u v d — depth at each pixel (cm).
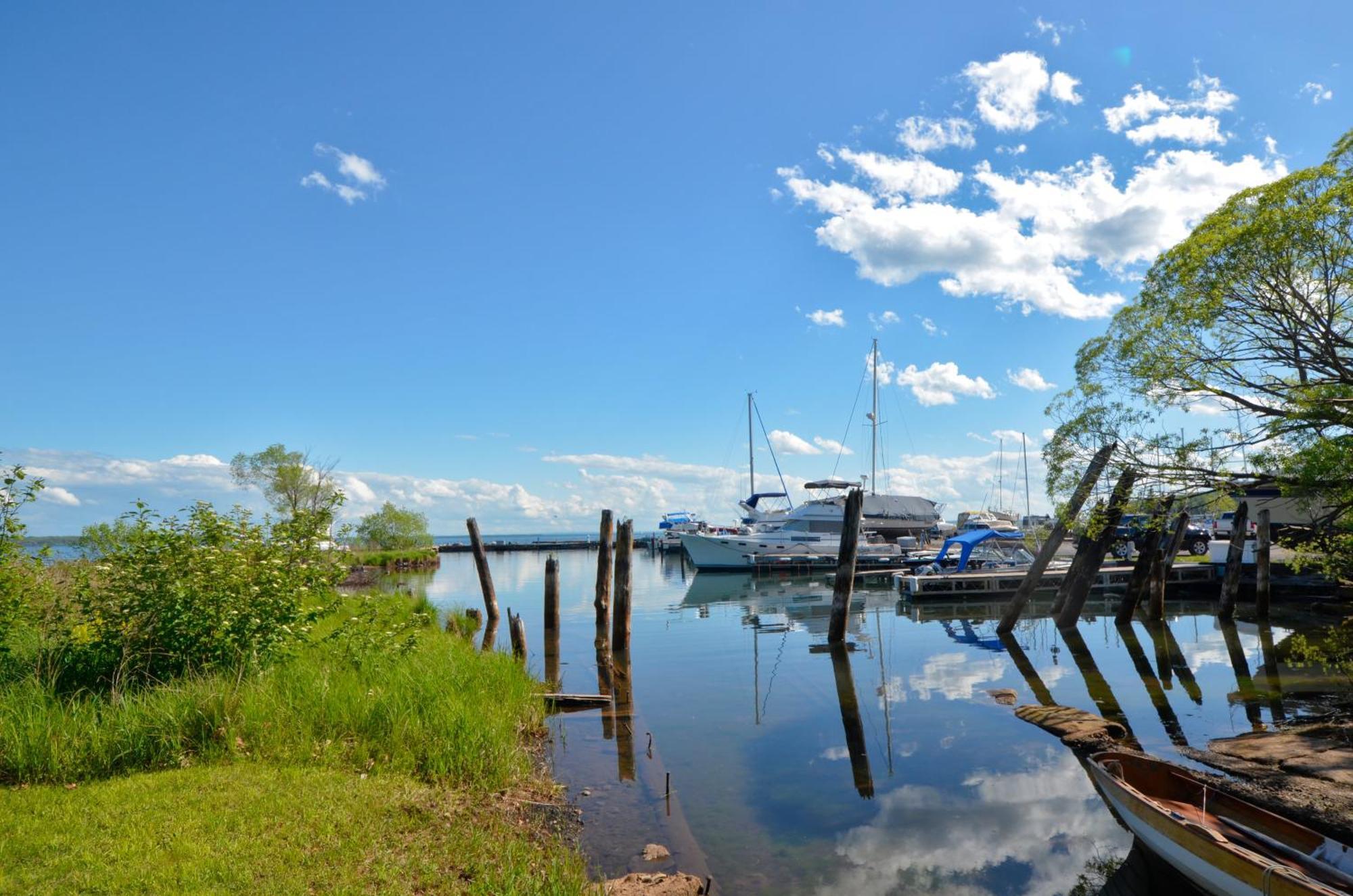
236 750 862
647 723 1373
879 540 5588
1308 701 1466
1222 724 1324
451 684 1223
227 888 561
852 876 776
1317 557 1177
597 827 866
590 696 1498
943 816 934
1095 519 1558
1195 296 1353
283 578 1158
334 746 909
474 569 6881
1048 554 2392
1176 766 852
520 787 942
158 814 682
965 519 7269
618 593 2236
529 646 2300
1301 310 1264
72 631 1078
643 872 752
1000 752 1189
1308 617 2491
